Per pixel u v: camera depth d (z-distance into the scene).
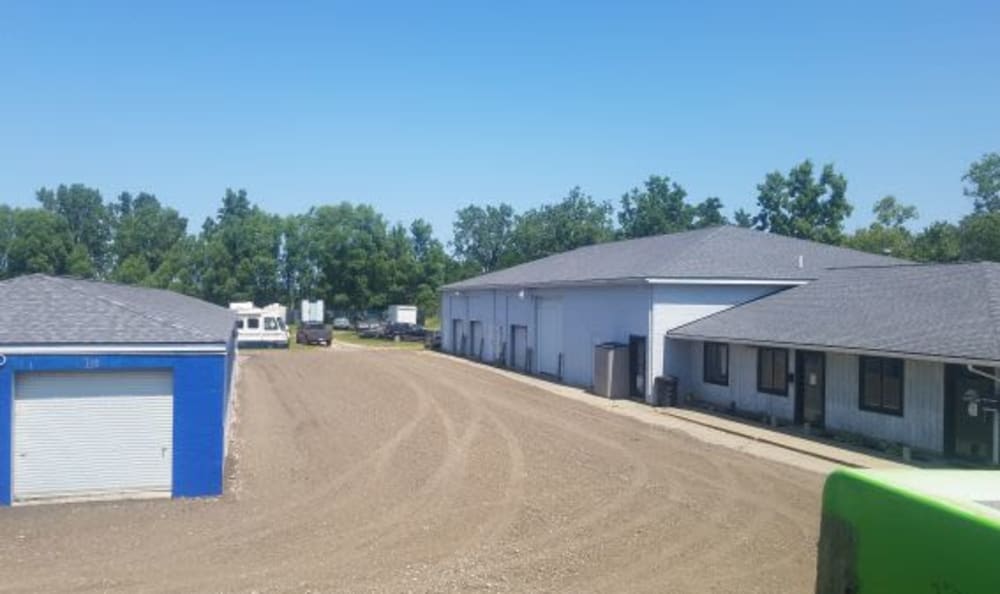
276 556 11.21
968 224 59.28
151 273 108.50
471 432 21.83
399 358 48.75
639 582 10.14
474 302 49.78
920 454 18.56
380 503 14.27
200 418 15.44
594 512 13.58
